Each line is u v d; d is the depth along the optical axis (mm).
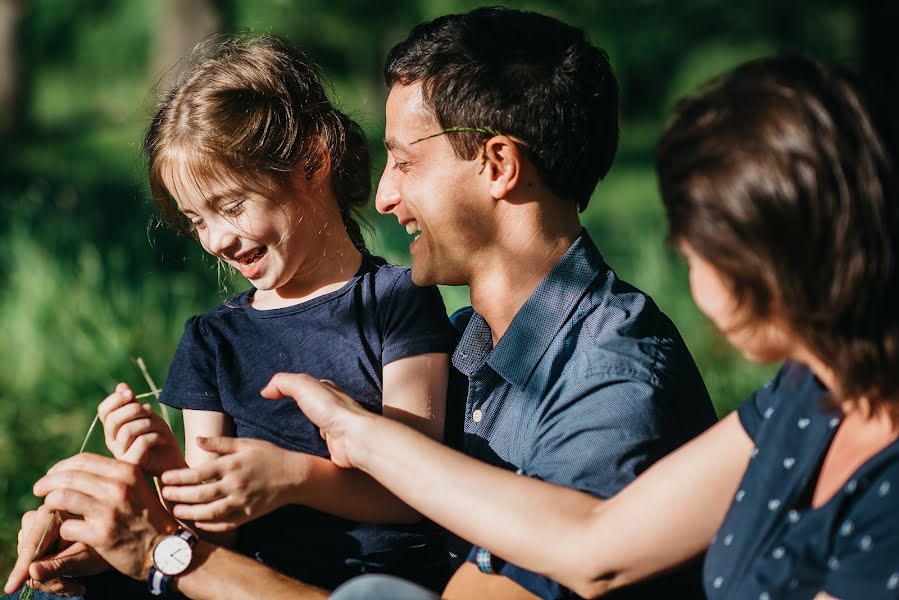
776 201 1472
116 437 2217
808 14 19453
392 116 2189
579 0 17484
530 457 2047
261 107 2395
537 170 2125
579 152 2145
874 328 1506
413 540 2279
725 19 19250
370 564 2238
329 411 1949
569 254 2172
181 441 4242
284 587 2037
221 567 2049
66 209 8609
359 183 2602
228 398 2363
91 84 30750
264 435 2324
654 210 12555
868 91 1517
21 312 5535
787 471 1642
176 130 2357
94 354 5125
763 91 1525
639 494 1789
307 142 2432
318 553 2248
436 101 2121
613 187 15750
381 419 1931
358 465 1934
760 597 1596
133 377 4914
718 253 1524
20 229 6988
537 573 1834
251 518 2092
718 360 5023
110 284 5977
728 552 1668
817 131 1474
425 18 19734
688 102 1618
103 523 2047
